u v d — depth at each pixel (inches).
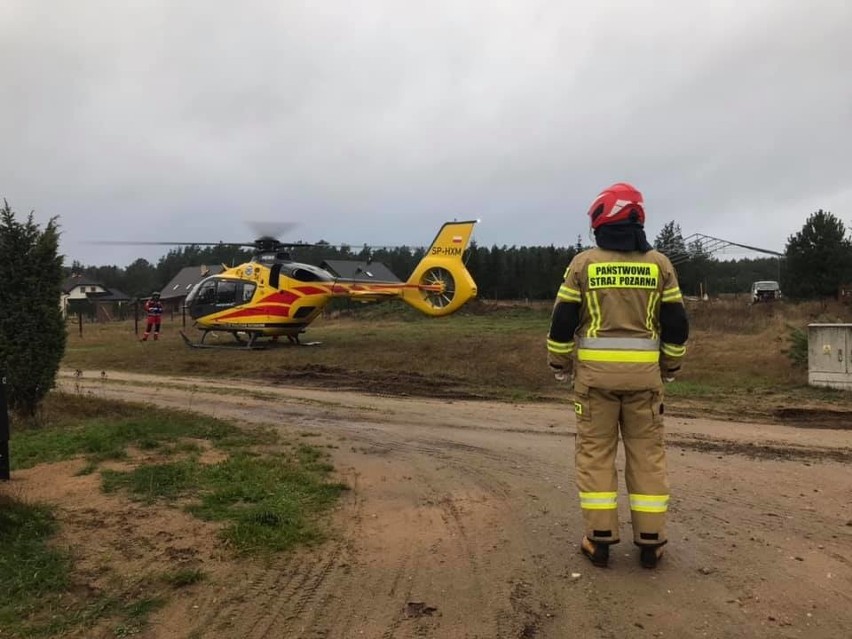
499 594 149.6
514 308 1637.6
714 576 157.3
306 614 140.3
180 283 3157.0
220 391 531.8
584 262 161.6
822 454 291.9
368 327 1231.5
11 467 262.1
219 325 886.4
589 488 163.3
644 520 159.9
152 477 239.9
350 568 165.0
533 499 226.8
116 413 405.4
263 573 161.2
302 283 869.2
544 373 594.9
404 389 542.0
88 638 129.2
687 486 238.7
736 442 318.7
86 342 1061.8
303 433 353.1
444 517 207.9
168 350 863.7
